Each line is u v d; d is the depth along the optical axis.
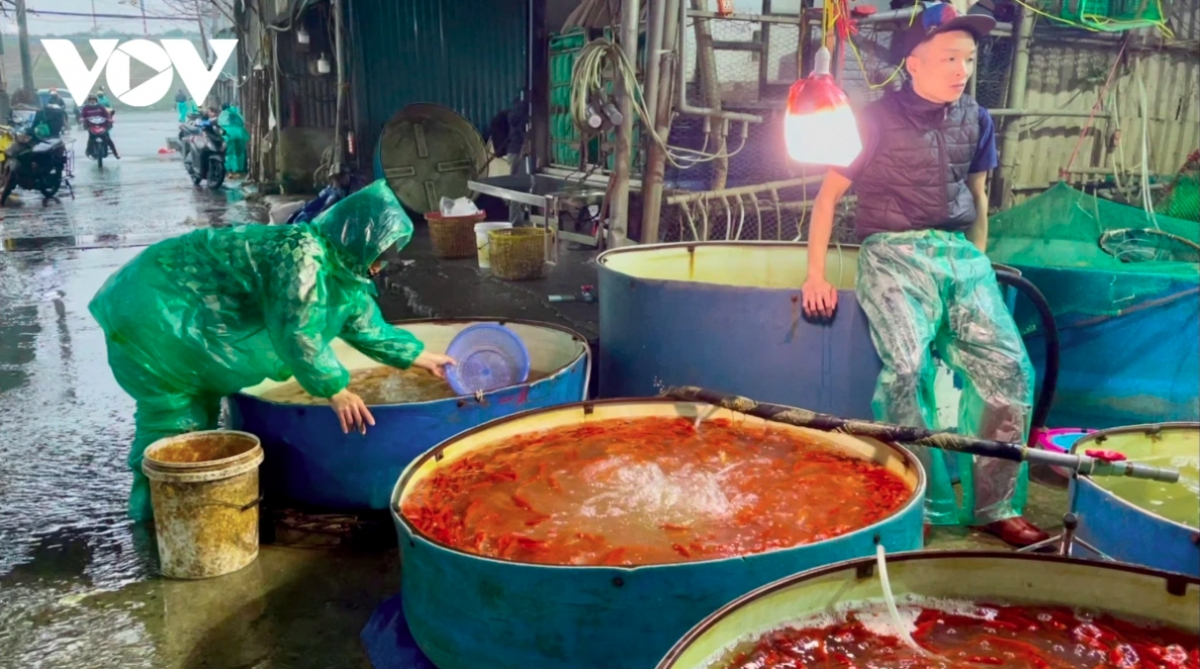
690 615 2.24
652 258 4.80
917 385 3.38
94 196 15.25
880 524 2.39
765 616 1.91
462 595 2.36
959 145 3.34
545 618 2.27
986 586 2.04
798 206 6.75
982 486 3.50
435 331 4.59
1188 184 5.33
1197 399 4.10
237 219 12.38
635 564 2.33
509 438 3.25
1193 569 2.30
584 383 4.09
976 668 1.82
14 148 14.02
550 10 9.06
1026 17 6.27
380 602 3.19
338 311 3.59
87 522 3.85
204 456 3.60
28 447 4.69
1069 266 4.37
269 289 3.41
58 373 5.95
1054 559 2.00
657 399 3.44
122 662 2.85
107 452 4.64
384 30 11.22
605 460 3.03
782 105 6.93
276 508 3.67
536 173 9.18
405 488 2.77
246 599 3.22
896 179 3.36
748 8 6.83
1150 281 4.06
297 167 14.05
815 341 3.66
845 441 3.12
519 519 2.62
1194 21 6.49
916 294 3.40
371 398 4.00
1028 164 6.80
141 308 3.52
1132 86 6.64
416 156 10.54
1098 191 6.59
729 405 3.22
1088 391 4.28
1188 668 1.81
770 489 2.80
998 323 3.42
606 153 8.19
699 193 6.63
